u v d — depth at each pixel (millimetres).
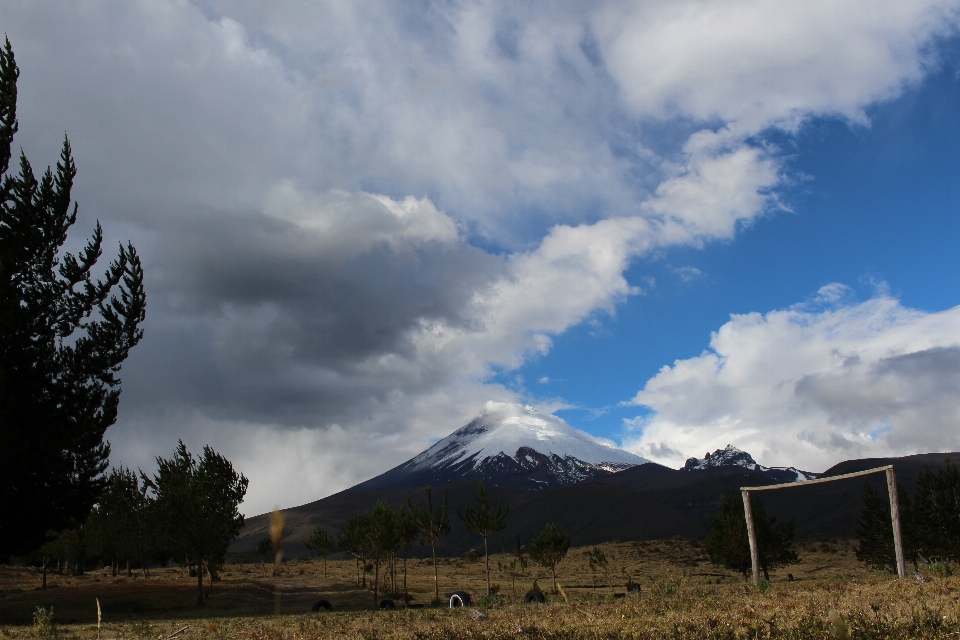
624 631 12633
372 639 14492
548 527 61812
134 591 49094
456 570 100562
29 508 37969
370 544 58625
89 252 42781
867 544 54719
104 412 41906
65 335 42344
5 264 38719
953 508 46531
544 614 18156
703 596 21203
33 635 20156
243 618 28922
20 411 38125
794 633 11180
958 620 10969
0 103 41125
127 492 79500
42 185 41781
